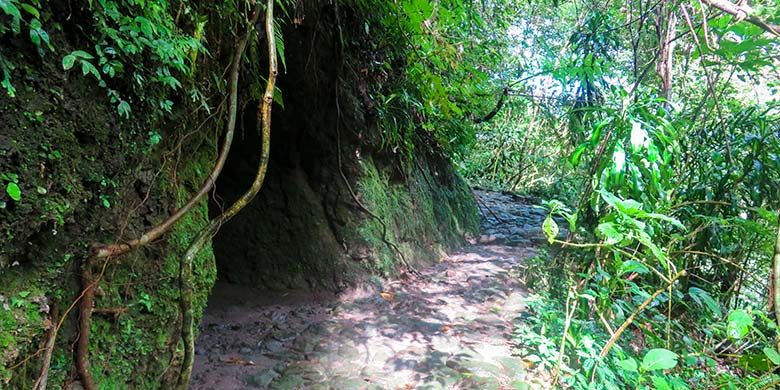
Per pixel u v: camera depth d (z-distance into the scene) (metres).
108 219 1.65
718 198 3.82
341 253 4.45
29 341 1.29
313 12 4.17
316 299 4.12
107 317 1.69
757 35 3.58
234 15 2.36
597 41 6.11
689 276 3.87
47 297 1.41
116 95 1.53
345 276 4.34
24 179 1.23
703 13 3.19
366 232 4.58
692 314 3.81
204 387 2.64
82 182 1.49
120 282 1.74
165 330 1.97
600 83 6.09
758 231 3.12
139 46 1.54
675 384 2.54
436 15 4.98
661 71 4.81
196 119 2.18
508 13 8.66
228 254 4.36
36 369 1.36
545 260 5.02
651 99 3.33
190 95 2.04
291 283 4.28
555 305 3.87
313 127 4.52
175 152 2.03
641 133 2.91
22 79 1.22
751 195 3.80
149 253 1.89
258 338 3.34
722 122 3.77
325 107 4.53
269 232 4.45
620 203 2.20
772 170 3.85
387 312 3.89
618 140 3.11
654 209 3.15
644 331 2.94
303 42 4.20
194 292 2.15
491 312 3.98
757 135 3.95
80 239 1.53
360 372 2.87
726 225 3.33
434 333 3.49
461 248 6.44
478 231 7.49
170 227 1.98
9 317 1.24
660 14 4.46
